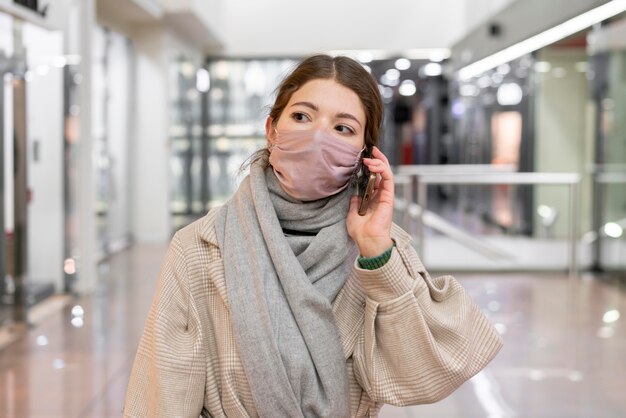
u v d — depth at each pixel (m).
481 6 10.05
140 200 10.98
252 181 1.30
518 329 5.58
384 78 17.31
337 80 1.26
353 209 1.27
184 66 12.59
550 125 10.82
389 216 1.23
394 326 1.21
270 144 1.33
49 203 6.40
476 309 1.29
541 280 7.80
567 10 5.27
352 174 1.27
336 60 1.29
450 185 8.58
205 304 1.29
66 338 5.19
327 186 1.24
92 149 7.01
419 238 8.09
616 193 7.70
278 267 1.22
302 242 1.26
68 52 6.40
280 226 1.26
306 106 1.25
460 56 9.91
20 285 5.48
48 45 6.01
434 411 3.77
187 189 12.97
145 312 6.01
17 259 5.45
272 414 1.19
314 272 1.25
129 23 10.63
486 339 1.26
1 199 5.42
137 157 10.99
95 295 6.73
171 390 1.23
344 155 1.22
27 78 5.60
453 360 1.21
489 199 8.36
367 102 1.28
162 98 10.96
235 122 14.75
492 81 12.86
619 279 7.59
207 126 14.75
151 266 8.48
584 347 5.04
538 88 10.78
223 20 13.77
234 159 14.79
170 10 10.23
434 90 17.50
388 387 1.23
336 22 14.29
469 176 8.20
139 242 10.82
